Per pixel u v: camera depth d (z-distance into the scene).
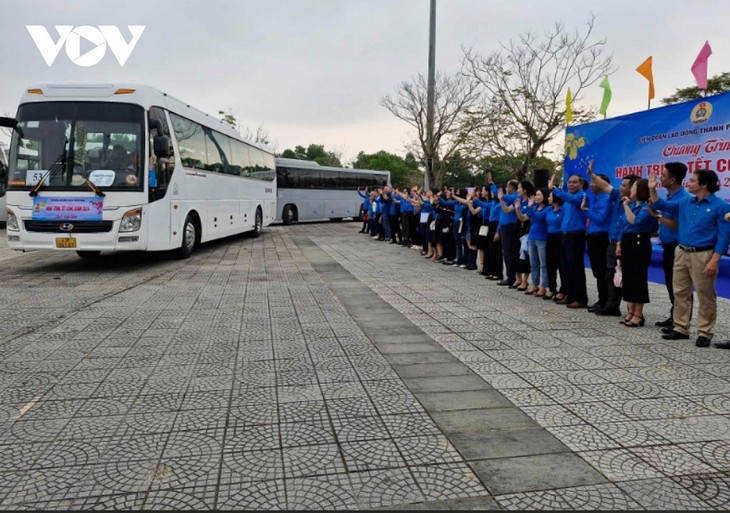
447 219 12.49
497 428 3.56
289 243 17.73
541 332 6.13
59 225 9.81
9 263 11.78
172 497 2.76
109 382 4.42
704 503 2.71
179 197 11.96
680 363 4.97
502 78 18.64
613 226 6.92
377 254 14.59
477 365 4.90
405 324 6.50
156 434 3.47
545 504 2.69
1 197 21.39
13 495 2.77
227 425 3.61
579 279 7.45
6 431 3.52
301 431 3.52
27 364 4.88
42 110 10.17
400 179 56.28
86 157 10.03
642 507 2.67
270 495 2.78
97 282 9.39
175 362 4.95
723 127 8.15
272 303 7.68
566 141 11.73
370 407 3.92
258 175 19.66
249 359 5.05
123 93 10.34
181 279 9.80
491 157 20.38
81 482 2.90
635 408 3.90
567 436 3.45
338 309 7.33
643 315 7.11
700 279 5.44
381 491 2.81
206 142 14.04
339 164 62.34
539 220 8.17
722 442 3.36
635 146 9.91
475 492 2.80
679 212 5.75
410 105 23.61
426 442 3.36
